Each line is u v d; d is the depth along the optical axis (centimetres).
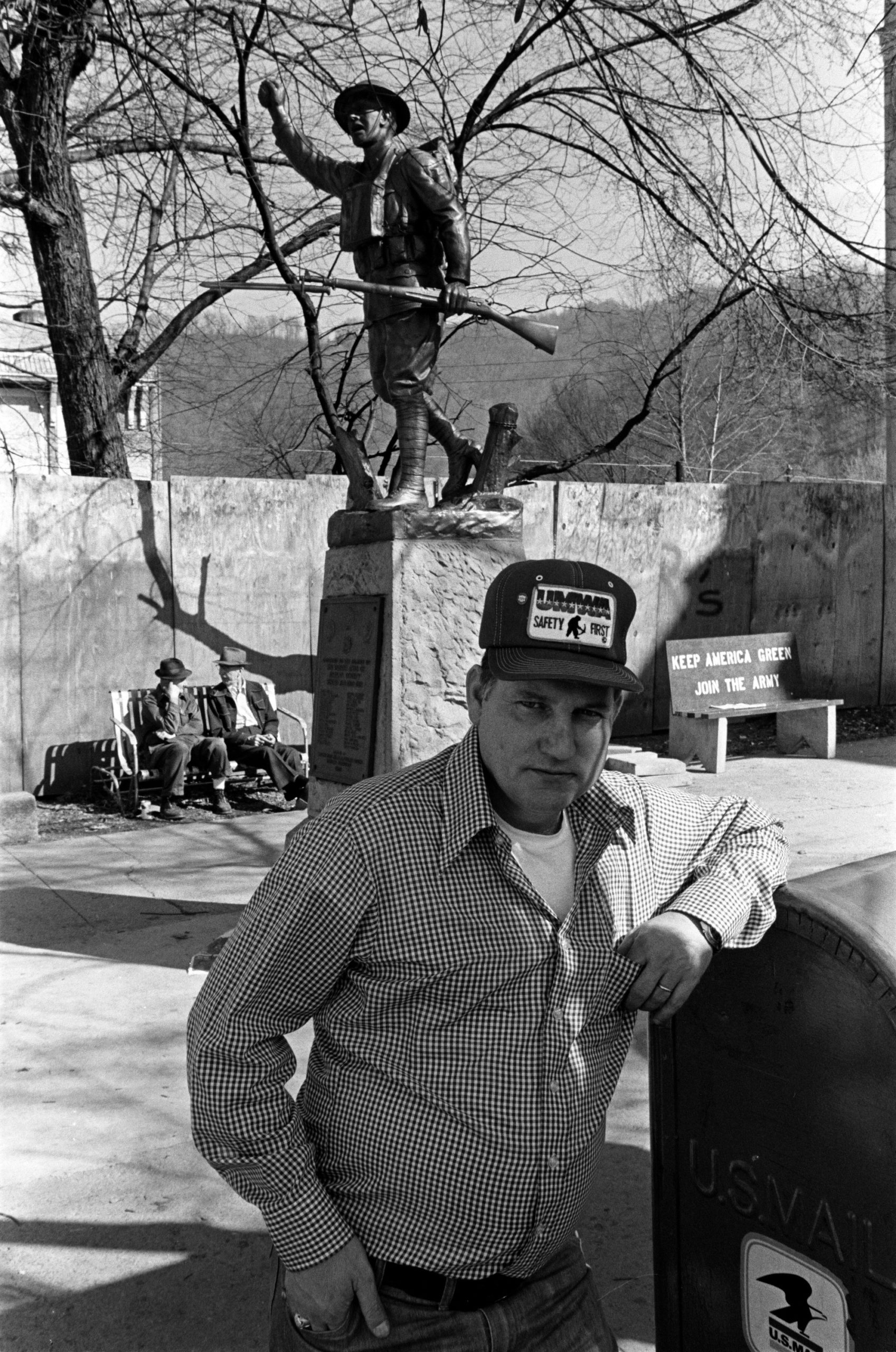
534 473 1050
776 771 955
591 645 168
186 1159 352
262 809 866
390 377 502
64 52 883
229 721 879
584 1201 185
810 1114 199
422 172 480
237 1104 164
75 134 1010
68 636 873
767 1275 209
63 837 775
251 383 1198
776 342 993
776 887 196
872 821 761
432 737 496
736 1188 213
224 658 891
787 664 1026
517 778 170
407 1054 168
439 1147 167
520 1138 168
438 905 166
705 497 1138
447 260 487
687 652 972
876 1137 189
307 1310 170
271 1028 167
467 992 167
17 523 850
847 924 189
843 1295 196
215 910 608
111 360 1059
